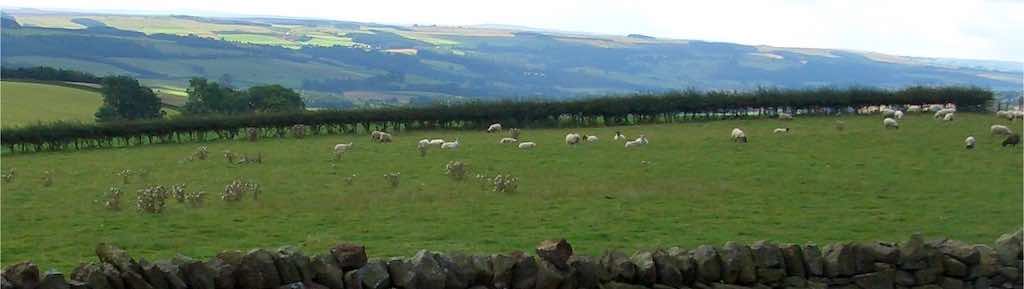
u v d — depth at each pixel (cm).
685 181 4119
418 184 4062
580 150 5462
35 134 6419
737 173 4416
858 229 2947
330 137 6862
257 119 7162
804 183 4066
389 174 4359
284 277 1447
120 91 11512
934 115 7725
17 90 12394
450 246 2591
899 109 8294
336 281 1462
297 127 7006
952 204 3484
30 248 2636
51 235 2867
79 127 6588
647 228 2956
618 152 5328
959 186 3950
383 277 1470
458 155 5241
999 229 2930
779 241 2700
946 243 1753
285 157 5331
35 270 1320
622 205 3425
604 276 1570
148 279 1385
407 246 2584
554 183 4059
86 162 5481
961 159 4838
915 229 2942
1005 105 8469
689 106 7950
